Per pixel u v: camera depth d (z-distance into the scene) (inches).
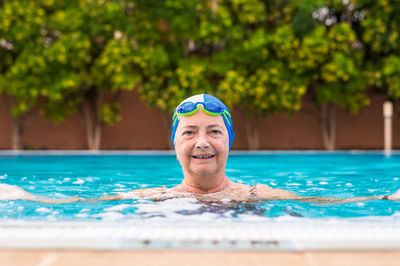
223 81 427.2
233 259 51.6
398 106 482.3
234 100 425.1
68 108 463.2
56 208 94.2
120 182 163.0
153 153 413.4
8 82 419.2
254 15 418.9
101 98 479.8
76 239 58.2
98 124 475.8
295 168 236.7
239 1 416.8
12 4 404.5
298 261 50.8
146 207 94.8
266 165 259.6
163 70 446.3
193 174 105.7
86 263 50.1
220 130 104.5
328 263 49.9
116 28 423.2
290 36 417.1
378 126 489.1
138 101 488.4
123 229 62.9
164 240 58.1
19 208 94.0
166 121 474.3
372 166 251.1
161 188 115.3
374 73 437.1
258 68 440.1
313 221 71.4
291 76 437.7
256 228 63.2
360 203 101.5
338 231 61.4
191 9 410.9
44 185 151.6
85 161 301.4
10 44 440.5
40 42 420.2
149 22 440.8
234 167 243.9
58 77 422.0
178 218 84.2
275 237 59.1
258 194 109.3
